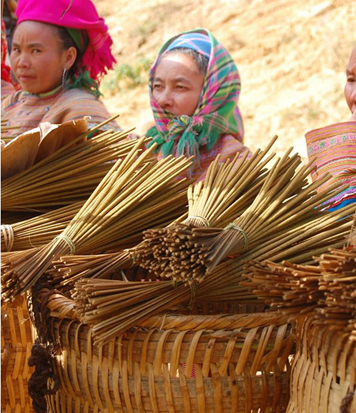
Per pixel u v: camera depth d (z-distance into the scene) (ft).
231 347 8.27
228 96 15.23
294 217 9.53
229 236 8.95
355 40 42.65
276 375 8.45
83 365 9.02
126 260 9.70
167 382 8.47
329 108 38.58
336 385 7.15
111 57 16.97
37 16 15.80
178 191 11.02
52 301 9.27
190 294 9.10
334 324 6.77
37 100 16.47
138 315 8.54
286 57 43.68
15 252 9.89
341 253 7.11
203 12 50.24
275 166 10.11
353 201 10.88
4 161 11.00
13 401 11.09
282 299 7.43
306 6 47.21
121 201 10.64
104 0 55.62
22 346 11.00
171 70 14.97
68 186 11.46
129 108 43.45
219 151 15.10
